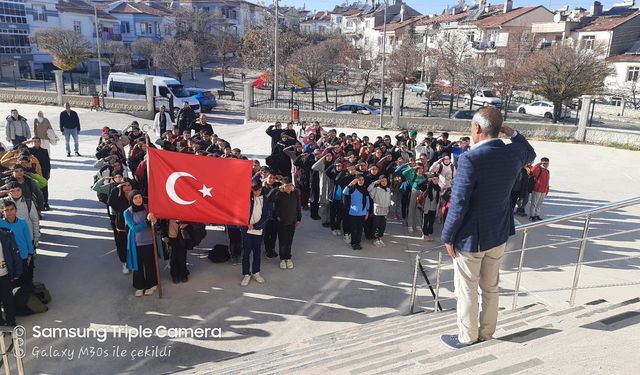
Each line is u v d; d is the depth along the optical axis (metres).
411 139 14.33
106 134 12.84
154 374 5.92
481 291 3.89
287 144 13.16
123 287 8.12
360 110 30.69
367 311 7.62
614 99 40.22
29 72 51.25
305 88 46.34
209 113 33.41
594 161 19.91
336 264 9.36
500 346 3.50
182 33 58.50
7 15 48.47
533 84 30.83
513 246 10.39
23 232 6.97
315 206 11.91
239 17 71.31
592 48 33.12
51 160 17.20
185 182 7.52
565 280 8.71
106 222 11.16
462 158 3.47
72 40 46.00
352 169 10.11
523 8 52.31
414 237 10.88
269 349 6.37
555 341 3.49
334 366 4.00
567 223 12.02
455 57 40.06
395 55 41.94
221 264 9.18
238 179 7.61
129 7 61.97
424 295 8.18
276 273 8.89
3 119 25.77
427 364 3.37
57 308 7.41
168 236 8.07
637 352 3.25
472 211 3.56
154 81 29.64
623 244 10.59
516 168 3.52
